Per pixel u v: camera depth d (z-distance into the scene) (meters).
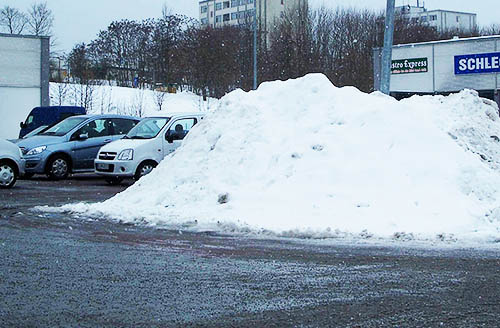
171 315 5.35
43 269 7.02
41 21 59.53
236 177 11.20
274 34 53.91
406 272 6.89
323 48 49.12
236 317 5.30
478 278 6.62
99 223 10.50
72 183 18.62
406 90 37.00
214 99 47.44
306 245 8.43
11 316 5.31
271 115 12.17
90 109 40.41
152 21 58.38
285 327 5.05
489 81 34.16
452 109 12.42
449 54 35.34
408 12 87.06
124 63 58.50
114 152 17.44
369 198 10.02
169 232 9.56
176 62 54.56
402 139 10.89
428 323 5.17
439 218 9.40
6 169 16.61
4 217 11.22
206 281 6.50
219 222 9.84
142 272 6.89
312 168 10.75
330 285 6.34
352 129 11.27
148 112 41.59
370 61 46.06
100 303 5.70
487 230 9.13
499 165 11.45
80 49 53.41
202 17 99.88
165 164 12.57
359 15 54.81
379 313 5.42
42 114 25.81
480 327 5.08
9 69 33.34
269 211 10.12
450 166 10.42
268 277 6.67
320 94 12.23
